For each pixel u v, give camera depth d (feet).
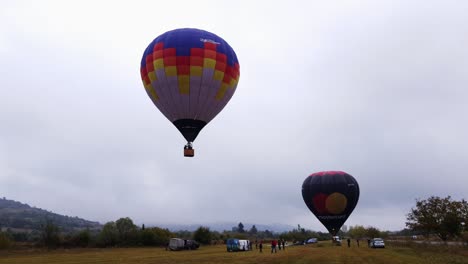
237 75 107.86
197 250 186.60
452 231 160.04
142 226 273.95
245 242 175.22
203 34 103.09
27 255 164.66
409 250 136.36
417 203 168.14
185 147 104.42
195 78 99.71
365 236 379.14
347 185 173.58
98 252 183.62
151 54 102.94
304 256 122.01
